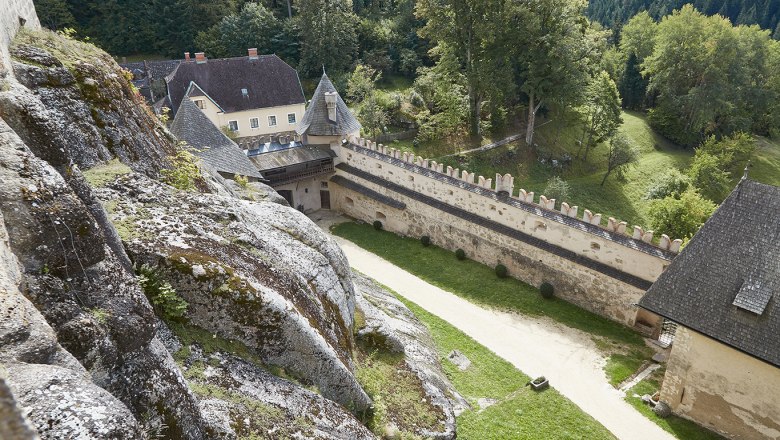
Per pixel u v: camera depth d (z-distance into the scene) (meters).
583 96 58.09
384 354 18.86
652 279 27.22
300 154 43.94
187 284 11.09
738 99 71.88
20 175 7.13
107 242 9.45
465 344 26.33
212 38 74.12
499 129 63.88
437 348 25.25
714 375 20.56
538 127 66.06
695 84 74.19
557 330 28.11
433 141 60.31
